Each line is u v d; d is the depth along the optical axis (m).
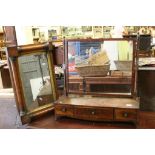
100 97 1.24
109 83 1.22
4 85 2.26
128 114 1.10
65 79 1.28
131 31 2.58
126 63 1.18
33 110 1.23
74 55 1.24
